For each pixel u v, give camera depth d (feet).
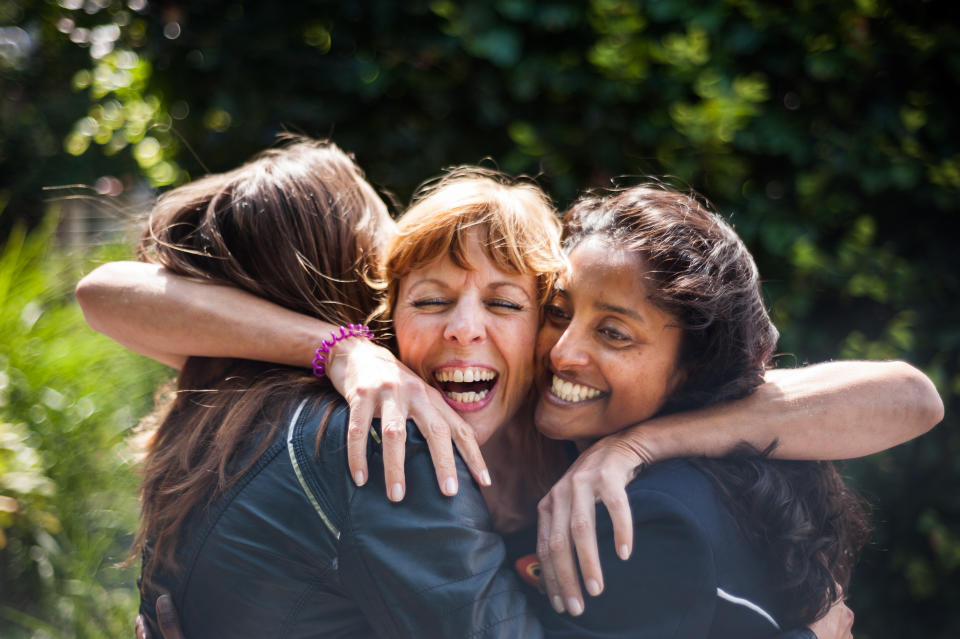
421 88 10.59
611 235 4.52
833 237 10.47
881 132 10.03
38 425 9.70
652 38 10.36
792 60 10.15
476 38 10.16
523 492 5.38
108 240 11.78
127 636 8.77
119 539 9.81
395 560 3.92
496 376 4.78
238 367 4.88
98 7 10.94
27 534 8.93
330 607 4.16
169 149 11.48
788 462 4.76
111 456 10.09
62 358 10.34
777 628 4.11
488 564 4.03
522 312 4.74
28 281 11.46
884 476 10.12
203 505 4.41
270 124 10.87
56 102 15.69
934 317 9.97
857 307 10.21
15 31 15.55
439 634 3.83
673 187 9.97
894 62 10.04
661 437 4.47
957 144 10.18
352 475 4.07
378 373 4.33
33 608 8.70
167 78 10.95
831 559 4.74
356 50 10.69
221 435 4.45
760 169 10.52
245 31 10.66
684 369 4.61
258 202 5.08
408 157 10.72
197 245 5.16
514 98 10.56
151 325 4.86
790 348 9.93
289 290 5.03
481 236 4.60
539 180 10.48
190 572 4.35
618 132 10.32
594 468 4.32
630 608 4.09
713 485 4.37
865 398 4.66
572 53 10.39
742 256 4.69
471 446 4.28
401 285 4.80
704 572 4.03
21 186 17.28
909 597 10.07
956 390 9.73
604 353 4.48
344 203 5.30
